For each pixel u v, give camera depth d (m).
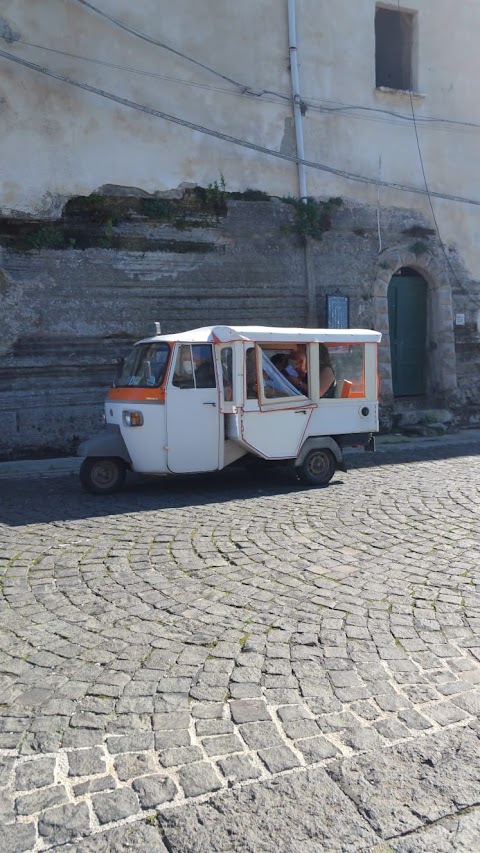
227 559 5.81
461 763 3.08
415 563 5.67
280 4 12.95
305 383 8.77
